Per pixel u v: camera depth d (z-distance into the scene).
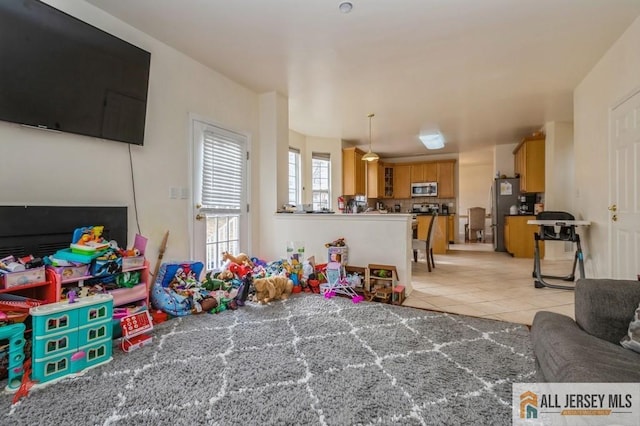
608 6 2.41
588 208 3.63
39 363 1.58
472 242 9.50
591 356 1.05
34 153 2.12
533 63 3.36
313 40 2.91
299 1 2.36
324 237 3.82
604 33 2.79
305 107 4.75
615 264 2.99
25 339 1.76
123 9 2.46
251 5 2.41
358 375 1.67
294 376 1.66
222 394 1.50
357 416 1.34
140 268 2.41
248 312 2.72
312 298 3.15
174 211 3.07
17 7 1.90
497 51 3.11
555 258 5.89
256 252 4.18
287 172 4.39
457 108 4.77
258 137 4.23
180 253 3.13
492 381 1.61
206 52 3.14
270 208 4.18
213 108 3.51
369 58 3.25
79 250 2.05
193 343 2.07
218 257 3.59
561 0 2.34
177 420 1.32
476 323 2.45
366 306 2.89
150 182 2.85
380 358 1.86
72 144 2.31
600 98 3.29
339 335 2.21
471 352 1.94
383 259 3.47
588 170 3.63
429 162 8.20
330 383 1.59
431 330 2.30
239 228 3.88
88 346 1.75
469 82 3.84
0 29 1.85
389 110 4.89
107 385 1.58
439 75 3.65
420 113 5.01
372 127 5.86
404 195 8.43
